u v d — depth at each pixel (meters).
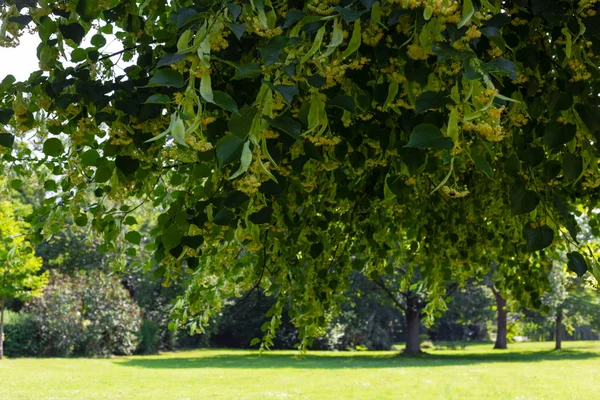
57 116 2.25
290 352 23.78
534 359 19.88
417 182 3.20
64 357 19.02
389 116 2.18
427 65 1.64
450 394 10.40
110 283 20.06
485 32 1.44
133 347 20.80
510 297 4.32
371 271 4.00
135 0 2.25
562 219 2.71
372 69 1.97
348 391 10.82
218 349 26.20
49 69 2.02
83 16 1.96
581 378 13.02
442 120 1.65
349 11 1.39
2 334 16.98
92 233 3.04
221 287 3.64
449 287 20.23
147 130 2.13
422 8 1.45
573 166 1.87
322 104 1.56
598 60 2.14
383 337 27.83
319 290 3.44
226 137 1.35
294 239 2.99
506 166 2.23
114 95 2.12
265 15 1.58
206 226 2.16
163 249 2.37
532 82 1.98
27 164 3.02
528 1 1.96
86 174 2.61
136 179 2.45
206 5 1.65
